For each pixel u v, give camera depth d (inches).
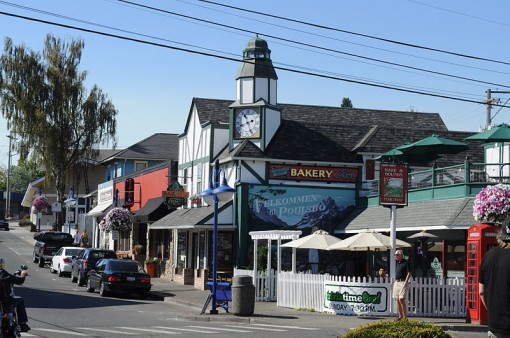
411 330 436.5
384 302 1004.6
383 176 1035.3
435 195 1261.1
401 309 904.9
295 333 799.7
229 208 1513.3
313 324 906.7
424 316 1015.6
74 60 2935.5
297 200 1524.4
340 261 1517.0
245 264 1485.0
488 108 2174.0
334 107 1846.7
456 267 1177.4
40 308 1069.1
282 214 1513.3
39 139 2854.3
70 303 1178.6
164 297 1332.4
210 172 1649.9
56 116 2878.9
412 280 1023.0
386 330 439.2
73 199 2918.3
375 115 1862.7
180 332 799.7
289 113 1769.2
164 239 1887.3
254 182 1512.1
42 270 2001.7
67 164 2915.8
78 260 1627.7
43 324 856.3
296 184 1528.1
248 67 1571.1
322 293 1068.5
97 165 3223.4
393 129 1635.1
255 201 1501.0
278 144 1545.3
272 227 1504.7
